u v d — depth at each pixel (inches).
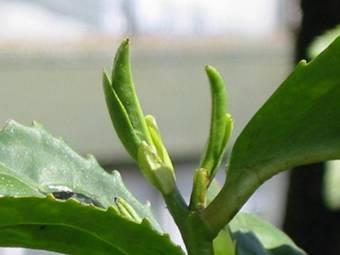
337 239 33.7
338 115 9.2
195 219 9.3
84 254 9.6
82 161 11.4
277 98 9.2
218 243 10.6
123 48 9.5
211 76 9.7
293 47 30.9
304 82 9.1
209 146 9.7
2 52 62.1
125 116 9.5
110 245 9.5
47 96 62.6
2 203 8.9
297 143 9.3
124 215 9.6
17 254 29.7
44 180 10.9
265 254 12.7
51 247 9.6
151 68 64.7
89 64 63.2
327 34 17.9
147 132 9.6
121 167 61.8
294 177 33.6
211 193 11.6
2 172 10.1
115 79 9.5
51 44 63.1
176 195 9.5
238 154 9.4
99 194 11.3
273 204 53.2
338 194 24.0
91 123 63.0
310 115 9.2
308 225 33.8
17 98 62.2
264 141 9.3
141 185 59.6
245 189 9.3
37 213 9.1
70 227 9.3
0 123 61.6
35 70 62.6
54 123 62.7
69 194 11.0
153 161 9.4
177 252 9.4
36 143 11.0
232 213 9.3
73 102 63.0
